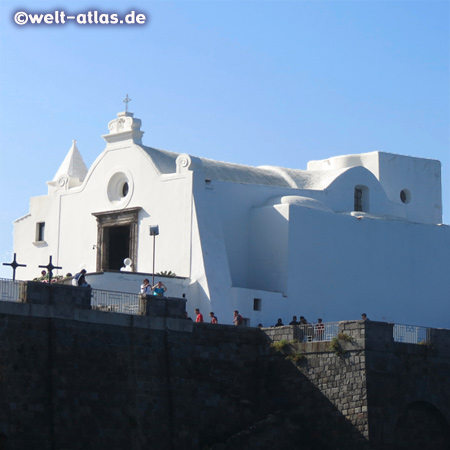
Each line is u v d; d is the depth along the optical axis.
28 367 51.47
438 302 75.00
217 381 57.38
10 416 50.31
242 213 70.31
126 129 71.25
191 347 56.81
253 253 70.00
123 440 53.38
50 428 51.25
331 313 69.81
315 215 70.00
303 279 68.88
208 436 56.12
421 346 57.78
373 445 54.75
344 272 70.81
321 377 56.97
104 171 71.94
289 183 74.69
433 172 81.81
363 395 55.28
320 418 56.62
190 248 66.12
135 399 54.31
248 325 65.81
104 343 54.00
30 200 76.62
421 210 80.69
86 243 72.25
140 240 69.00
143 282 61.53
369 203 75.62
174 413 55.12
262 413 58.09
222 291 65.19
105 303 56.12
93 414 52.75
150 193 69.00
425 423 57.47
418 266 74.44
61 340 52.56
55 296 53.00
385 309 72.38
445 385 58.12
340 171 75.38
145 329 55.50
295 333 58.44
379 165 78.94
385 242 73.12
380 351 56.22
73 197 73.75
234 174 72.75
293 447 56.41
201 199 67.00
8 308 51.34
